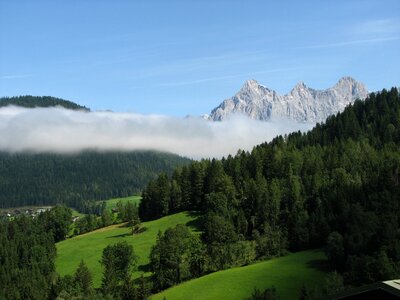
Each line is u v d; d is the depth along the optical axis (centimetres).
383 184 15738
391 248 10481
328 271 11706
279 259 13575
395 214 13312
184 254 14388
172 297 11625
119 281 13912
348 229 13088
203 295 11231
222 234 15638
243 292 10994
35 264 16888
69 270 16625
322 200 16750
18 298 14750
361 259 9888
